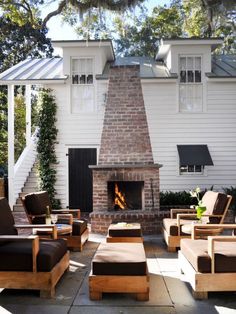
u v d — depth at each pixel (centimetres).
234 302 450
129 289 456
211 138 1279
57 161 1290
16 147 1822
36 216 756
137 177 931
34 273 466
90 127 1295
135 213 903
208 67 1286
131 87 983
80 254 705
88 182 1287
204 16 1419
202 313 417
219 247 503
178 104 1281
